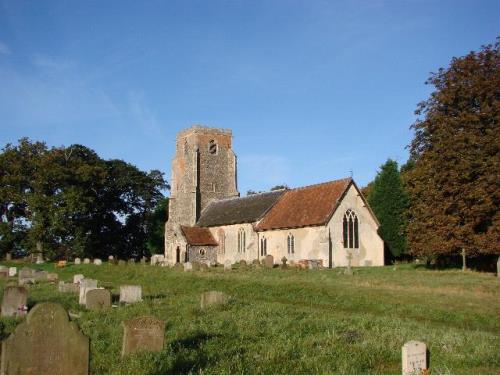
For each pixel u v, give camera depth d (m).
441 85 42.62
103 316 19.00
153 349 12.77
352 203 49.97
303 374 11.51
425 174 41.31
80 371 9.65
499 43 40.97
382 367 12.38
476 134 39.47
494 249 36.44
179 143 75.62
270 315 19.08
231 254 59.62
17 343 9.20
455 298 24.69
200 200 71.25
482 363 12.77
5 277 40.50
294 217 51.88
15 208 69.50
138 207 82.44
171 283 34.06
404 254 57.69
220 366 11.54
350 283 30.92
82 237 68.50
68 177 66.00
